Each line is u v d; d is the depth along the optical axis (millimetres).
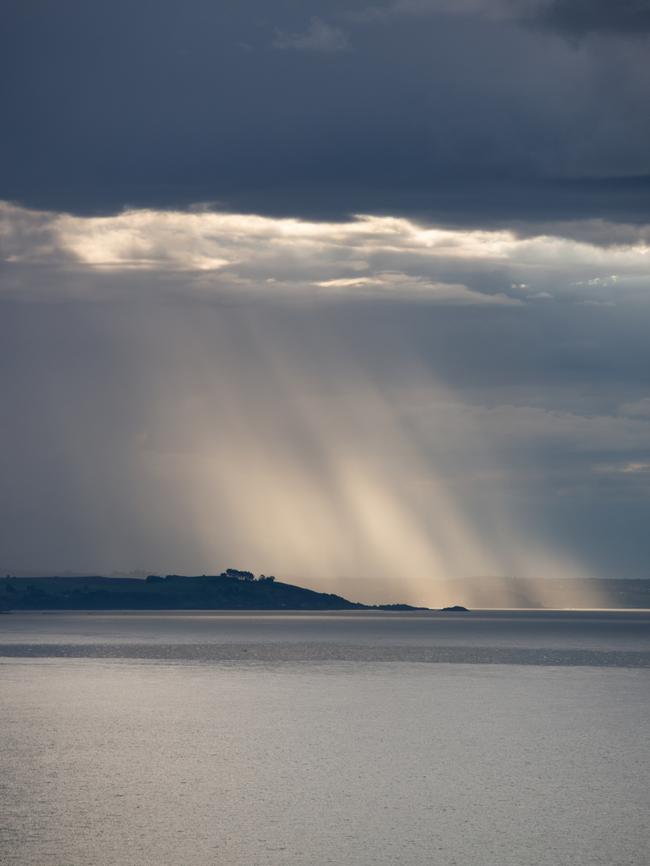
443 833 92438
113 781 114438
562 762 127438
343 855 85562
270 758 129625
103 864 82875
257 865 82750
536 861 84312
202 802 104062
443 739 145875
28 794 107562
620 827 94812
